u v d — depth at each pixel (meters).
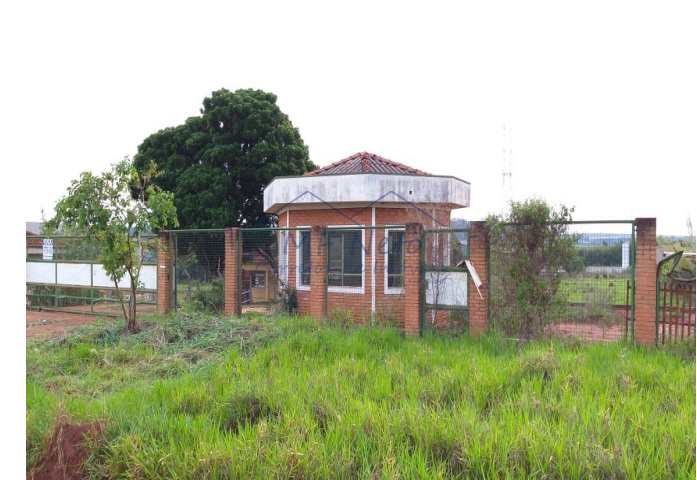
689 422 5.87
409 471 5.09
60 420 6.54
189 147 29.02
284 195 16.80
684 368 8.45
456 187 16.83
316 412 6.62
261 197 29.50
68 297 20.00
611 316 11.12
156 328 12.84
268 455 5.51
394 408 6.69
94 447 6.11
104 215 13.18
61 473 5.98
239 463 5.47
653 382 7.75
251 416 6.81
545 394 7.02
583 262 11.34
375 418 6.21
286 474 5.18
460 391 7.40
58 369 10.35
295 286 16.98
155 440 6.05
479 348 10.41
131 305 13.60
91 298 19.28
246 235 16.64
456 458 5.37
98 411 7.04
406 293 12.95
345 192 15.83
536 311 11.55
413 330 12.79
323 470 5.22
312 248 14.88
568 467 5.02
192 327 12.65
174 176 29.09
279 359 9.70
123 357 10.91
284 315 14.80
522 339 11.41
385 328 12.22
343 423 6.13
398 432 5.88
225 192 27.91
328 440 5.77
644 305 10.78
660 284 10.80
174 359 10.46
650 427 5.82
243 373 8.77
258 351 10.42
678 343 10.36
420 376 8.29
